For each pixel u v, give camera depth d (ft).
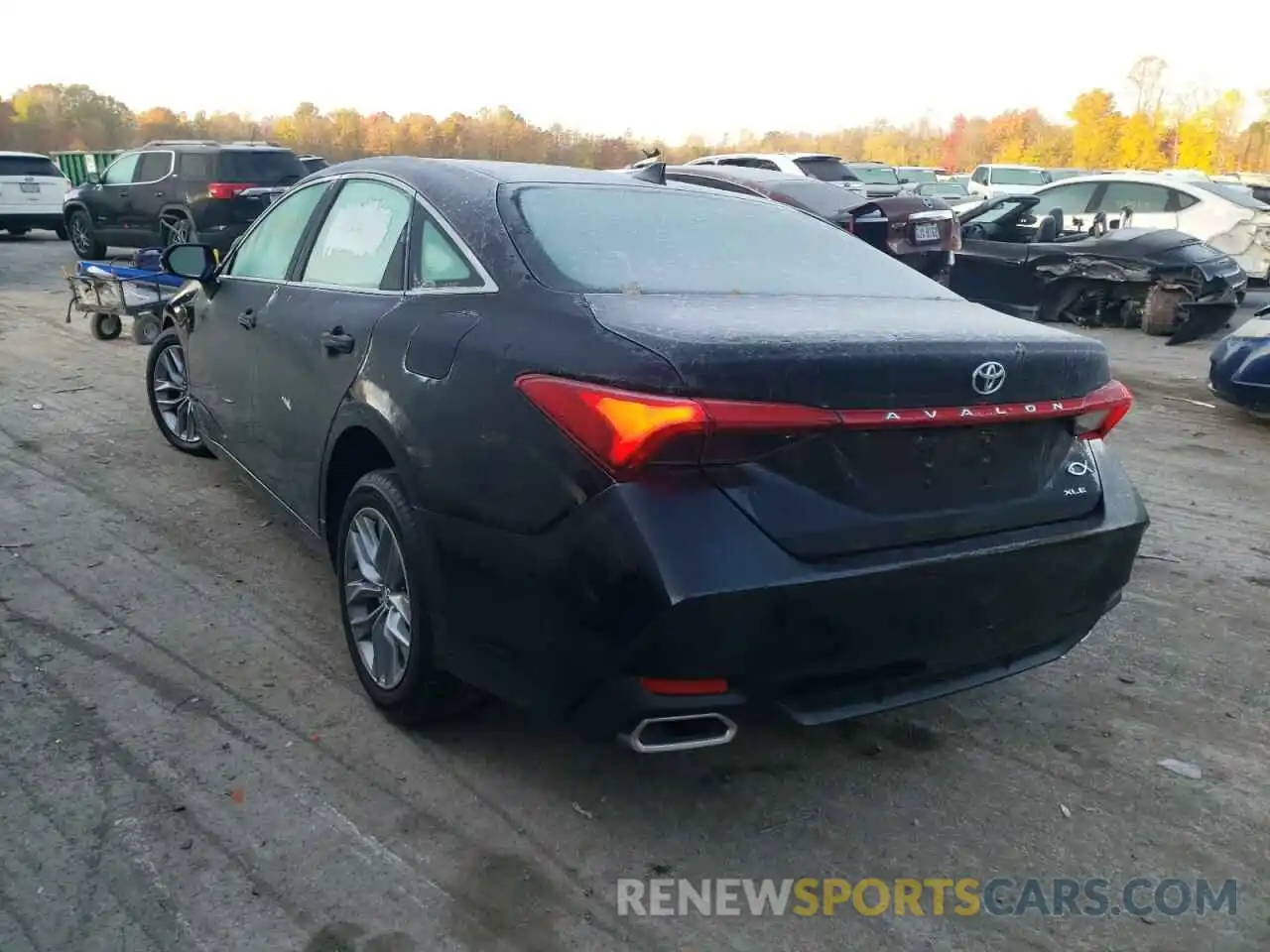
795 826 9.89
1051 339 9.91
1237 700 12.54
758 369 8.18
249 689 11.81
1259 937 8.66
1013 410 9.34
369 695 11.41
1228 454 23.35
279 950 8.05
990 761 11.12
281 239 14.82
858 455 8.69
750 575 8.09
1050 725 11.87
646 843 9.53
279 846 9.21
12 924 8.16
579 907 8.69
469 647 9.65
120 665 12.21
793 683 8.64
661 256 11.01
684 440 8.04
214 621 13.44
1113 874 9.37
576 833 9.62
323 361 12.10
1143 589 15.79
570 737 11.14
